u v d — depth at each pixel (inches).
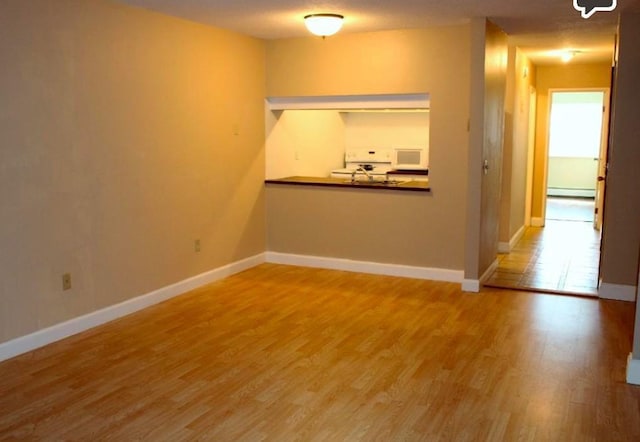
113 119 168.6
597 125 488.7
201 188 207.3
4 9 136.6
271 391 126.2
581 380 131.9
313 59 228.7
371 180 245.6
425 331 164.1
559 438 106.8
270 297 197.5
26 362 141.4
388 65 216.8
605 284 196.9
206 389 127.0
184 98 195.5
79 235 160.7
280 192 244.1
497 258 248.2
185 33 193.6
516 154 283.9
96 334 161.0
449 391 126.2
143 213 182.2
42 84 147.0
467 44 203.9
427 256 221.3
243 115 227.0
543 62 313.7
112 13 165.5
